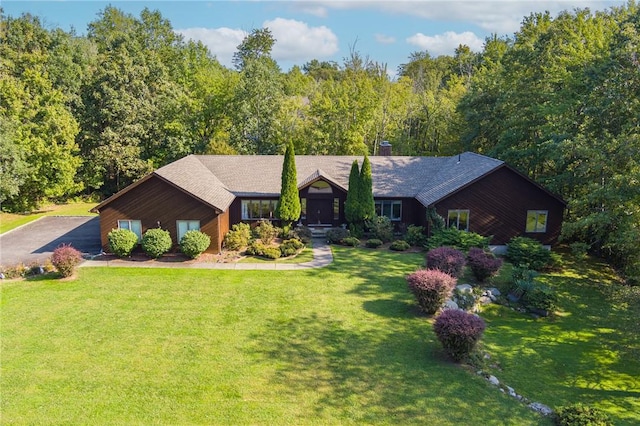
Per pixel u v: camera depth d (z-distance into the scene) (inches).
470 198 1095.6
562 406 534.3
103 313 730.2
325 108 1811.0
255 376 557.0
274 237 1160.8
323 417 482.6
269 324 698.2
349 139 1795.0
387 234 1147.3
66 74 1802.4
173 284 860.0
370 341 651.5
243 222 1221.1
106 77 1736.0
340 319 718.5
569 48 1214.9
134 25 2549.2
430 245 1029.8
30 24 2055.9
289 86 2546.8
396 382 550.3
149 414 480.7
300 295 812.0
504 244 1119.0
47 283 860.6
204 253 1045.2
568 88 1137.4
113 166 1724.9
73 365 574.2
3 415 473.7
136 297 796.6
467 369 588.4
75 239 1189.1
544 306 800.9
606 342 705.6
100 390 522.0
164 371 564.1
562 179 1067.9
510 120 1332.4
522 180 1089.4
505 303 835.4
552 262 1016.2
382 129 2001.7
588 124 1023.6
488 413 498.0
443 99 2025.1
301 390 530.0
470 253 911.7
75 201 1755.7
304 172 1300.4
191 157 1328.7
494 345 687.1
